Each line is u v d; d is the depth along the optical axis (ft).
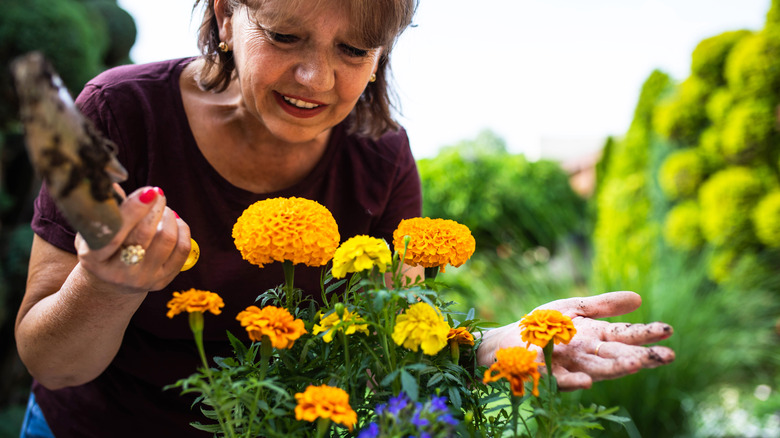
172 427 3.41
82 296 2.41
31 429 3.77
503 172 23.21
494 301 12.10
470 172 22.93
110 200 1.73
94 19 13.16
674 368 9.90
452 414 2.02
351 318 2.07
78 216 1.69
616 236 17.40
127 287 2.10
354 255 2.02
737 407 10.24
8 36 10.45
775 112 13.28
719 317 11.27
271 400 2.15
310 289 3.41
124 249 1.95
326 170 3.58
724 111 14.05
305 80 2.58
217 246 3.30
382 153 3.75
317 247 2.17
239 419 2.03
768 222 12.76
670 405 9.66
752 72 13.50
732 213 13.32
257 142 3.26
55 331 2.60
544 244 22.11
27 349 2.81
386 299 2.02
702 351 10.30
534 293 12.10
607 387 9.57
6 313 10.73
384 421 1.78
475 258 15.08
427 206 23.34
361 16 2.44
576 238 22.99
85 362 2.80
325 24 2.45
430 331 1.98
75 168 1.58
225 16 3.01
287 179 3.48
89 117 3.15
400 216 3.90
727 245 13.41
